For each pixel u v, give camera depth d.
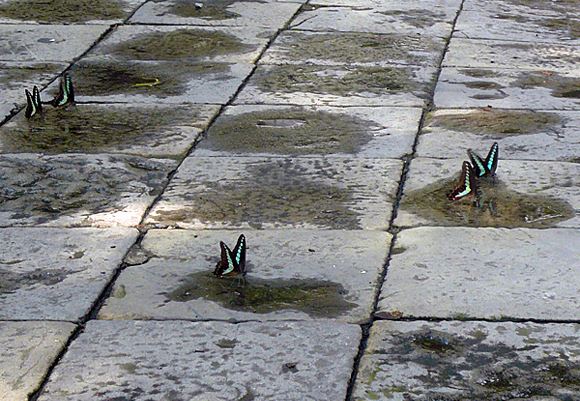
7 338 5.24
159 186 7.40
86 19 12.33
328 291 5.77
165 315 5.51
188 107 9.21
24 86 9.79
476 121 8.86
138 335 5.29
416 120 8.91
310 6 13.23
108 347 5.17
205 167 7.76
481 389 4.80
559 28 12.41
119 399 4.71
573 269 6.02
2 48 11.08
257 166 7.77
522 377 4.91
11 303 5.63
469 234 6.52
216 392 4.76
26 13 12.58
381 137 8.44
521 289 5.77
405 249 6.31
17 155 7.96
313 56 10.91
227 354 5.10
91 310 5.57
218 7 13.03
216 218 6.82
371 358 5.07
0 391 4.78
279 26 12.16
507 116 9.00
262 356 5.07
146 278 5.94
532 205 7.00
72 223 6.75
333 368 4.97
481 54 11.12
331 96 9.58
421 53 11.11
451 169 7.68
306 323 5.40
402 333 5.30
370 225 6.69
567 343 5.20
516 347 5.16
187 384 4.83
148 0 13.32
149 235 6.55
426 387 4.82
